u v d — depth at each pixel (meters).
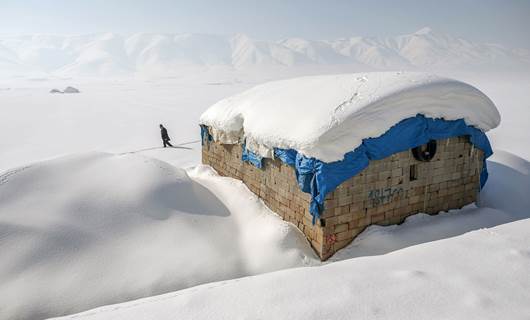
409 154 7.59
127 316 3.17
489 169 10.93
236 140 9.98
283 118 7.75
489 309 2.93
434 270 3.60
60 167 8.06
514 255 3.82
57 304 5.21
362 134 6.66
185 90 61.28
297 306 3.09
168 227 7.11
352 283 3.41
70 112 30.89
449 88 7.52
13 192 6.93
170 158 15.44
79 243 6.23
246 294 3.36
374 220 7.38
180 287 5.77
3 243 5.84
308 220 7.17
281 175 8.01
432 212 8.23
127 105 36.75
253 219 8.23
